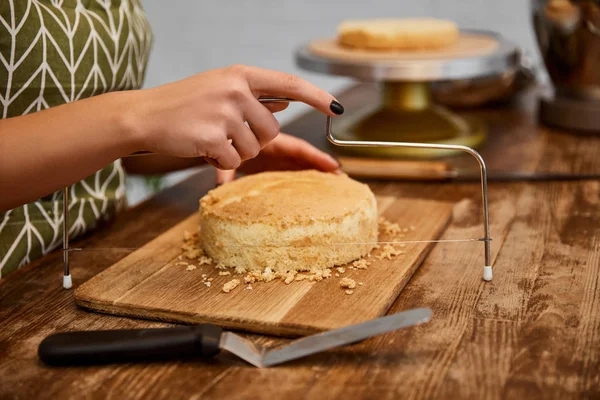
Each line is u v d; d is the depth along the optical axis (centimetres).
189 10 272
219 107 70
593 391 57
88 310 75
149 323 73
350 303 73
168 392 59
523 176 120
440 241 92
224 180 104
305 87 73
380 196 112
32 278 84
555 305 73
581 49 144
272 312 71
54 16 92
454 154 135
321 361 63
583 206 106
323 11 261
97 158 70
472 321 70
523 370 61
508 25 241
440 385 59
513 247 91
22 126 70
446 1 246
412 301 75
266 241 82
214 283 79
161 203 113
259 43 271
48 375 62
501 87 171
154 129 70
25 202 73
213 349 62
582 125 149
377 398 57
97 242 96
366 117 146
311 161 105
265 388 59
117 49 102
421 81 142
